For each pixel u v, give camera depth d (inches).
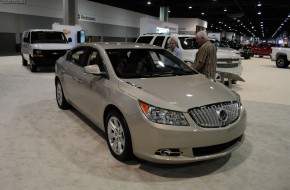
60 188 114.0
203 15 1822.1
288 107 258.8
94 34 1163.3
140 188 115.7
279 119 218.4
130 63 159.3
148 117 118.3
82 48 192.4
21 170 127.1
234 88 358.9
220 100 129.0
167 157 117.9
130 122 124.1
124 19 1396.4
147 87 134.6
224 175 128.1
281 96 312.3
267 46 1103.6
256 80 442.9
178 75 161.5
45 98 263.9
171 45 252.1
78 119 200.8
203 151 121.9
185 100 124.0
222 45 573.9
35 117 204.5
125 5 1485.0
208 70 202.2
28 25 900.6
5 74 415.8
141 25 814.5
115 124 138.1
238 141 136.6
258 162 141.8
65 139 164.4
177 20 1594.5
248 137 177.0
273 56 696.4
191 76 161.6
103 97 145.8
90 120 180.4
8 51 858.1
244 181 123.3
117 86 138.5
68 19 765.3
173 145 115.9
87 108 170.1
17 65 537.3
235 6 1279.5
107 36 1266.0
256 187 118.6
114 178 122.7
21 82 348.5
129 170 129.7
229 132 123.8
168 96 126.4
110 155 144.3
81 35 699.4
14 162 134.4
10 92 288.0
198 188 116.9
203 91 136.1
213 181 122.7
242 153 152.1
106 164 134.9
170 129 114.9
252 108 251.9
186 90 135.0
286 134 184.1
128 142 129.2
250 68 657.0
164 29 957.8
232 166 136.8
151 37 384.5
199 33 202.2
